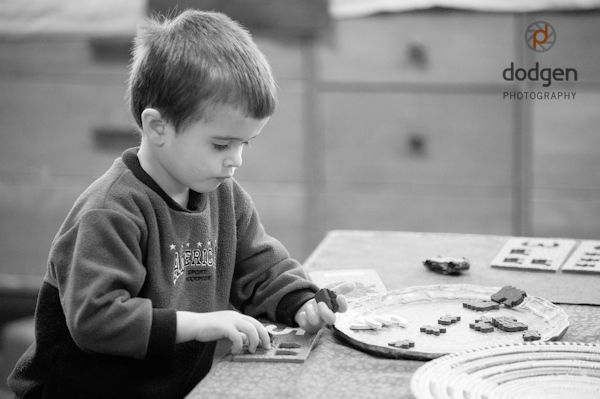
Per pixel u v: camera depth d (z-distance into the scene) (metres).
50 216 3.86
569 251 1.93
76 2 3.64
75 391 1.43
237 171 3.74
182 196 1.49
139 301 1.30
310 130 3.66
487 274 1.77
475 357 1.22
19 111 3.80
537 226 3.61
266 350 1.33
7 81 3.77
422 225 3.68
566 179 3.57
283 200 3.73
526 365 1.19
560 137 3.54
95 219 1.34
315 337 1.40
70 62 3.73
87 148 3.80
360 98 3.62
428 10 3.51
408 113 3.61
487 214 3.63
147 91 1.38
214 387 1.19
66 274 1.33
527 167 3.58
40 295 1.43
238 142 1.40
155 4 3.51
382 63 3.58
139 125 1.44
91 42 3.71
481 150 3.59
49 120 3.79
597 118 3.50
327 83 3.62
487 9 3.45
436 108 3.59
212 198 1.55
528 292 1.64
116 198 1.37
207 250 1.50
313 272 1.78
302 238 3.75
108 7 3.62
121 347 1.28
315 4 3.45
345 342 1.37
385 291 1.65
